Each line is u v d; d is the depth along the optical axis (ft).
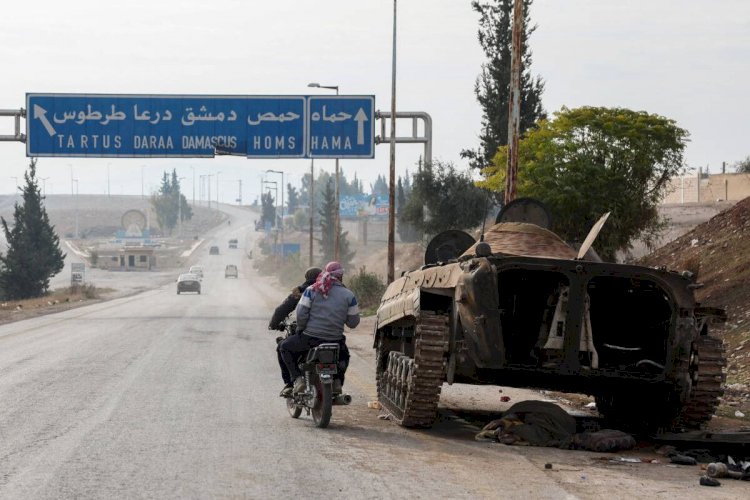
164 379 64.54
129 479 31.65
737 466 36.27
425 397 42.93
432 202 181.16
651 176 120.78
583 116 119.03
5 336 110.22
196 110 151.12
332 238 435.53
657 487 31.94
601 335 46.52
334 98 151.02
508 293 47.24
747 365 67.77
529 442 41.34
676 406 42.39
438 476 33.01
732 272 95.20
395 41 148.56
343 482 31.60
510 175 83.76
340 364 45.37
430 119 153.28
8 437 40.34
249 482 31.35
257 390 58.85
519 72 83.56
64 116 151.02
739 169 273.33
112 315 167.02
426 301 45.16
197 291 327.67
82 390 57.98
